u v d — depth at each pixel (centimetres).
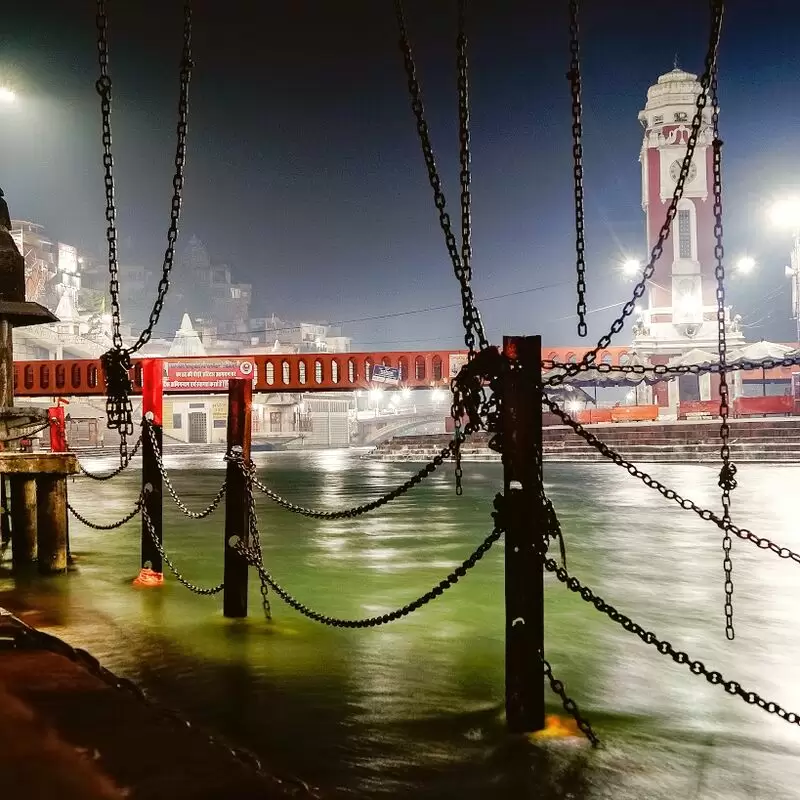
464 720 475
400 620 733
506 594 447
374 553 1159
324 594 859
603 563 1038
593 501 1877
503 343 431
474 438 4341
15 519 1020
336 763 414
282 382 3928
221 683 549
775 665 595
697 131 461
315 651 628
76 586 895
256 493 2370
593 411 4409
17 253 1109
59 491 960
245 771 230
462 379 441
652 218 4797
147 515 885
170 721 264
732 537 1261
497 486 2528
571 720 476
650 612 763
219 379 3888
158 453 884
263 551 1182
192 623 717
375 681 552
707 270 4738
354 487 2620
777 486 2134
